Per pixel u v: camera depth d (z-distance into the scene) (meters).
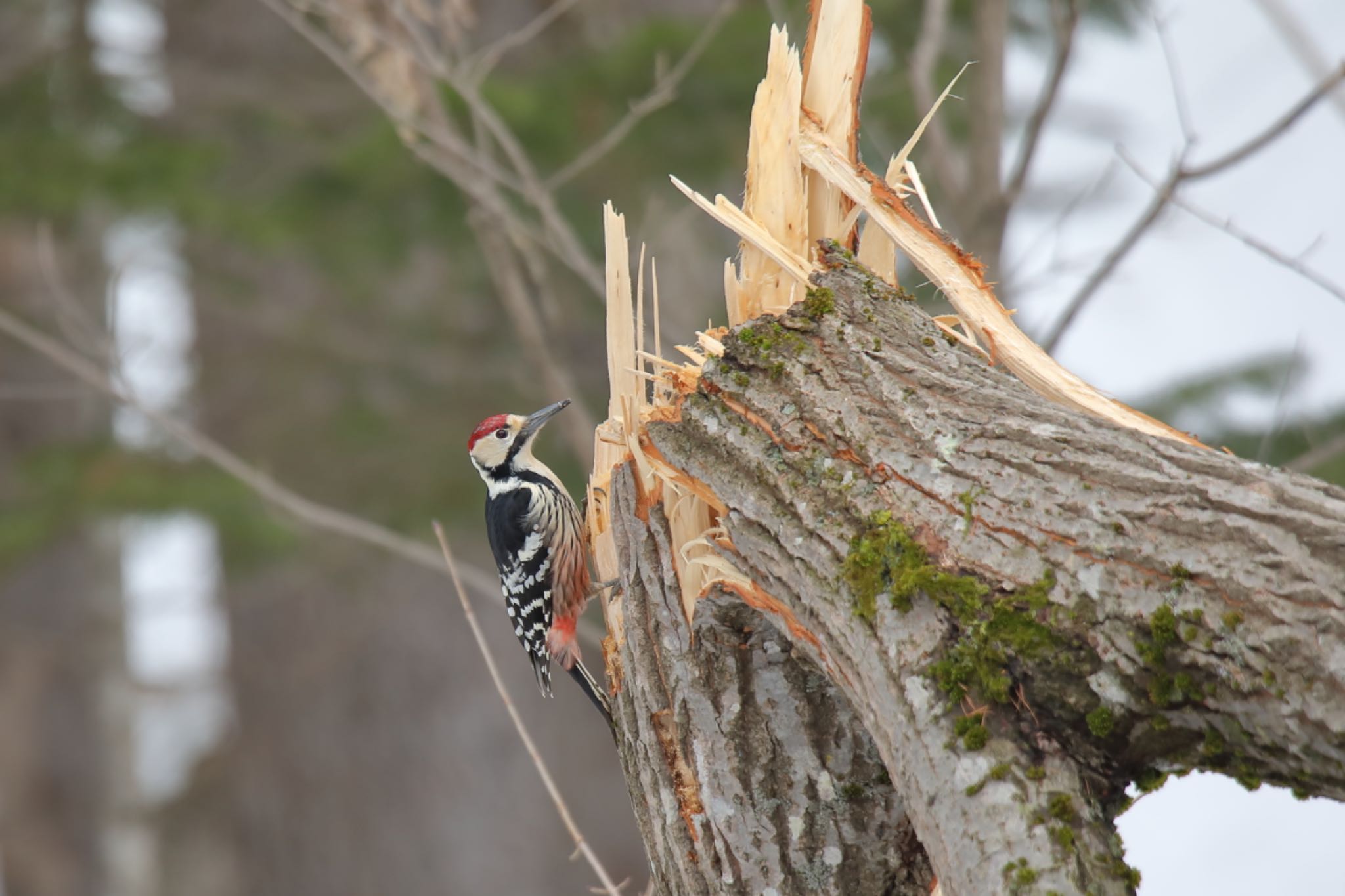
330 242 16.19
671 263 15.60
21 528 15.98
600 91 14.66
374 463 17.31
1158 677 4.24
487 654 7.52
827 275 6.00
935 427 5.08
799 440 5.46
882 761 5.81
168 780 24.78
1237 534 4.15
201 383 18.61
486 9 17.27
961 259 6.29
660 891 6.27
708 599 5.91
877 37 14.21
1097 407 5.59
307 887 18.38
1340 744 3.87
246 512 15.91
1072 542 4.48
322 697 18.33
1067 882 4.18
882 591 4.85
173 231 17.59
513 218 11.20
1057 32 10.92
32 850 22.28
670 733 6.14
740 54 14.35
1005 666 4.50
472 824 17.70
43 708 22.77
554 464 16.23
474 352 17.77
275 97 16.88
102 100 16.70
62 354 11.23
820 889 5.79
